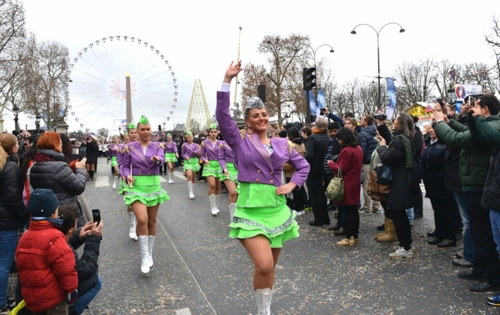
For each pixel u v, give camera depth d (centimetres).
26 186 473
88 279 346
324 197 772
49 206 304
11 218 421
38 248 296
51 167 426
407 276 491
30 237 300
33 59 3647
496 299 402
